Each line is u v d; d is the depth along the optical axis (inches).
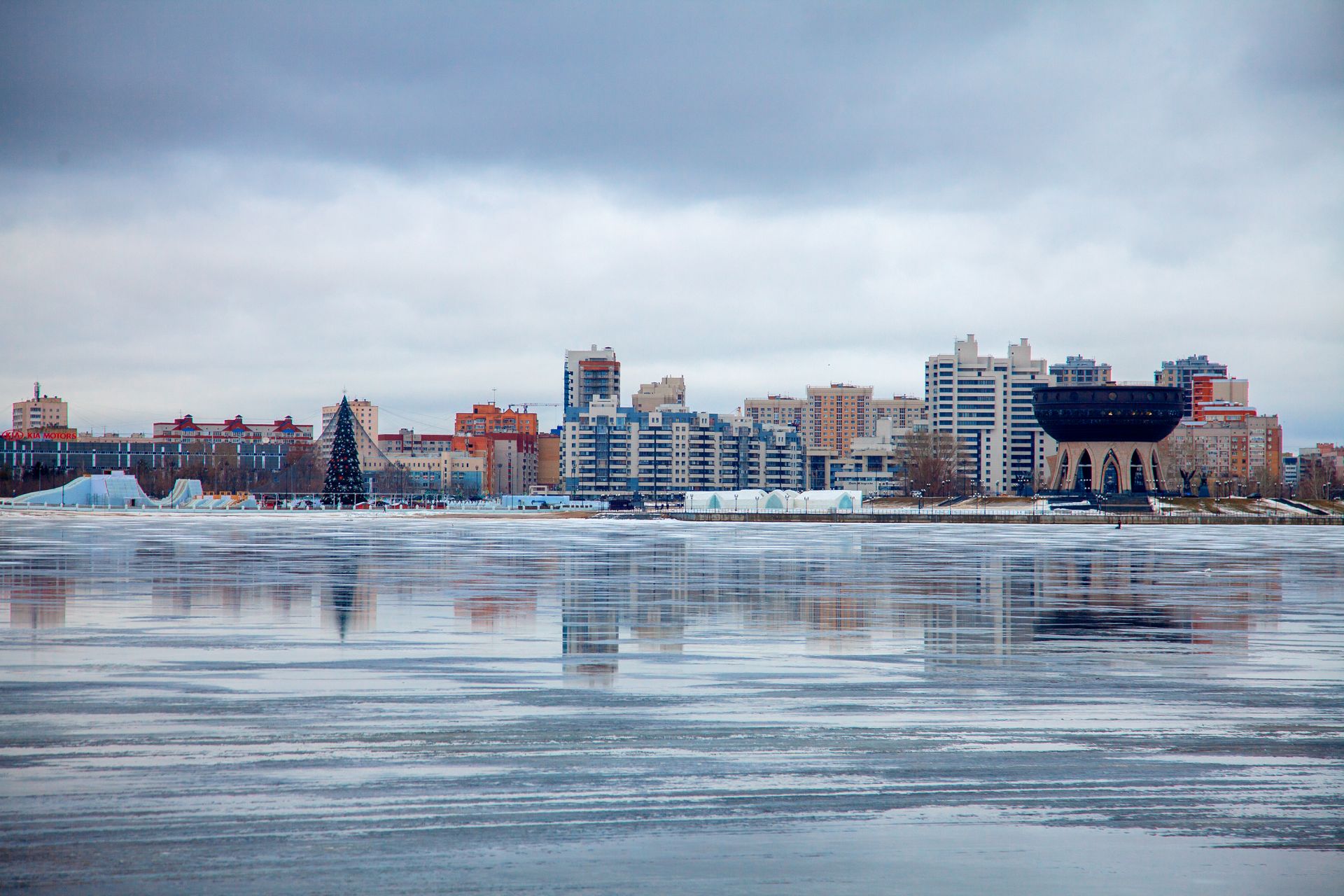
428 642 1953.7
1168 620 2336.4
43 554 4106.8
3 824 940.0
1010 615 2416.3
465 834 927.0
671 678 1624.0
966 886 838.5
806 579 3272.6
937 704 1444.4
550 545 5034.5
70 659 1744.6
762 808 1000.9
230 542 4913.9
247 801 1003.9
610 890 822.5
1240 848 912.9
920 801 1023.0
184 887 818.2
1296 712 1400.1
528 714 1363.2
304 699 1444.4
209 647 1877.5
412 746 1198.3
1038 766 1136.8
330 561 3804.1
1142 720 1352.1
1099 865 876.6
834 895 821.2
